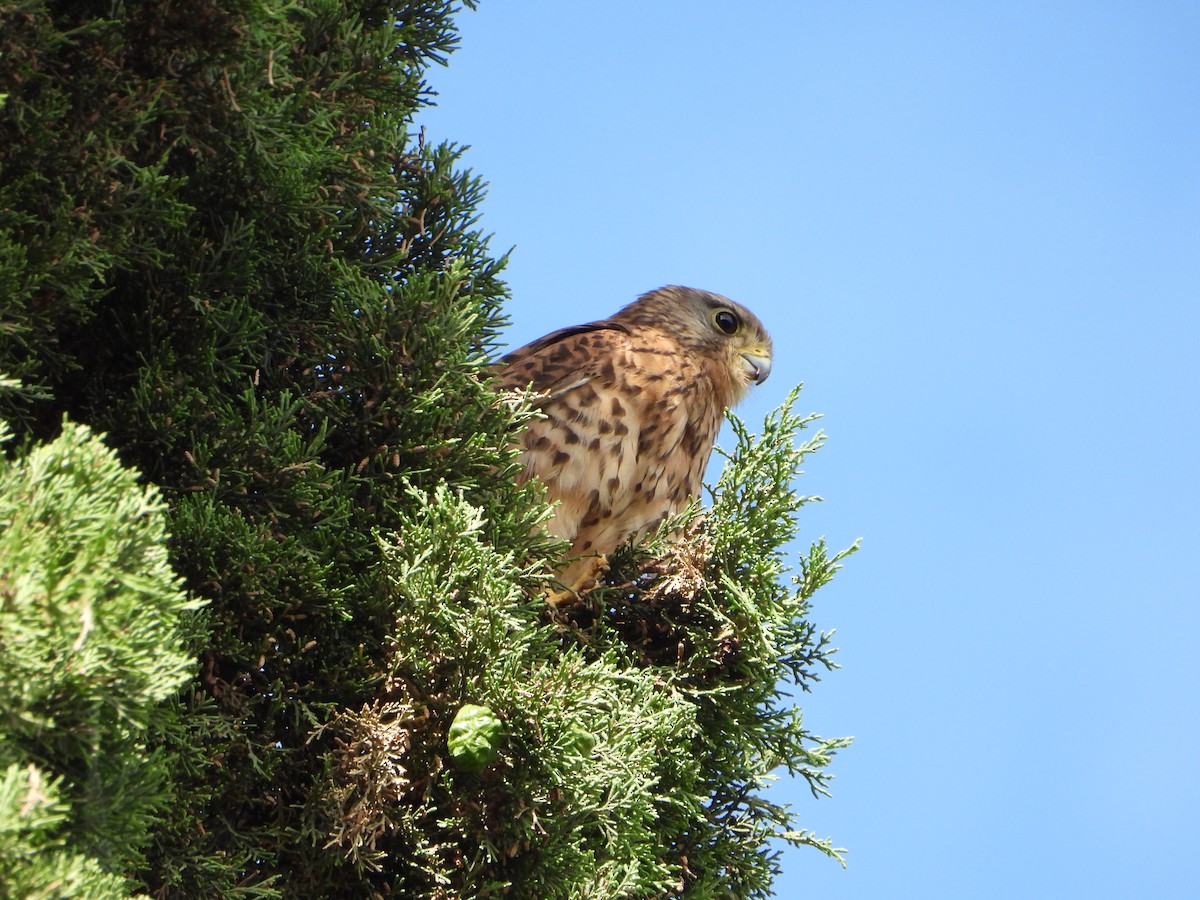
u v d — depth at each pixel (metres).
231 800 7.05
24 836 4.81
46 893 4.71
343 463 7.89
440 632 7.19
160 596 5.15
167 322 7.28
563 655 7.55
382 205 8.30
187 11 6.95
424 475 7.77
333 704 7.17
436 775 7.26
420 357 7.77
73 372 7.20
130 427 7.04
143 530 5.16
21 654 4.84
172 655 5.20
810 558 9.14
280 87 7.66
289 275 7.92
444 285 7.79
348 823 7.02
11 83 6.52
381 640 7.40
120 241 6.75
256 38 7.08
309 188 7.64
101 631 4.96
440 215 8.73
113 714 5.26
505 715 7.17
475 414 7.90
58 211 6.52
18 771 4.86
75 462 5.25
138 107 6.94
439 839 7.36
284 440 7.16
